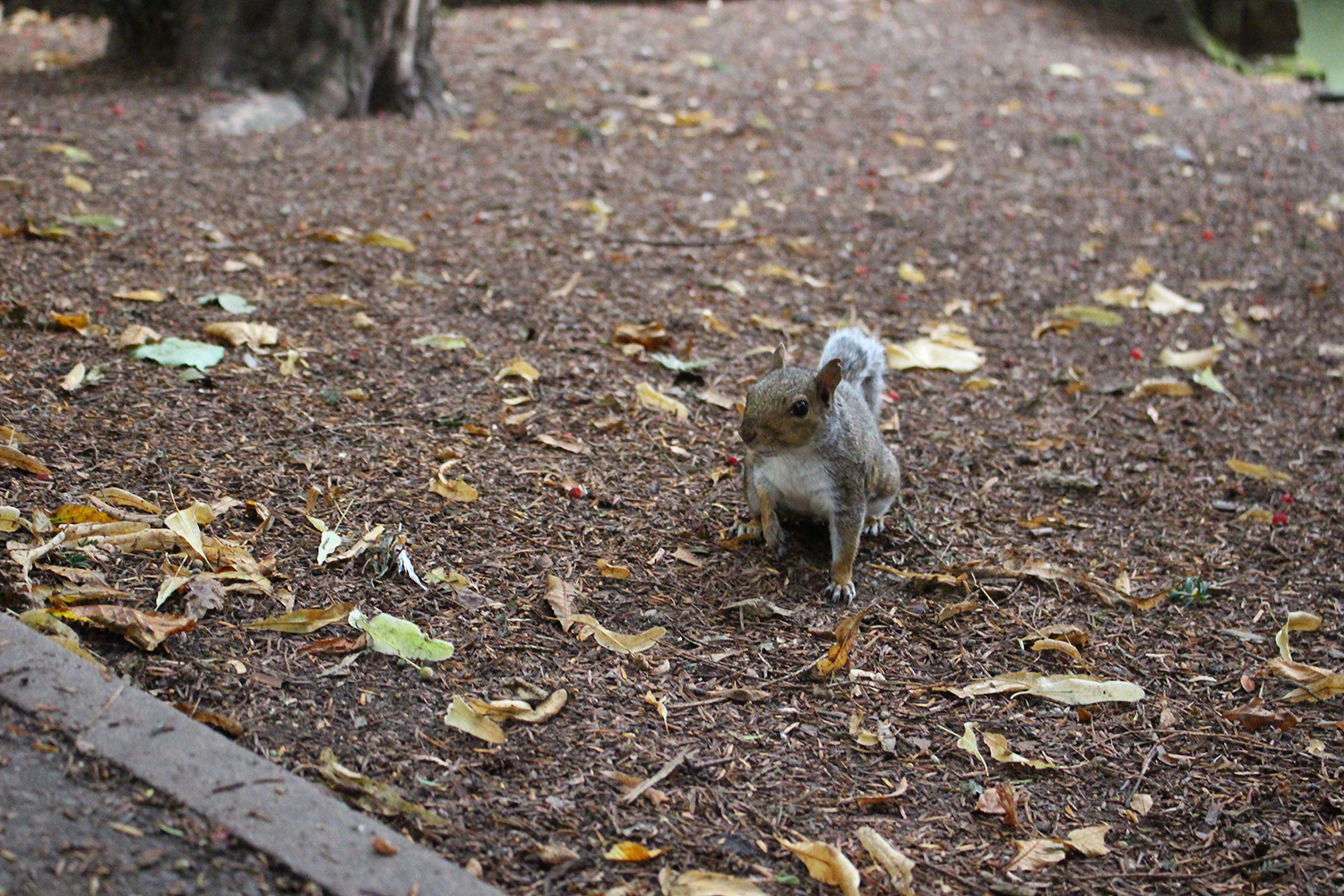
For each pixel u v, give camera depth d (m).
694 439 5.47
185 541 3.96
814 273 7.80
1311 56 14.85
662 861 3.07
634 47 12.58
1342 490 5.68
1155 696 4.07
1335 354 7.23
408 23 9.88
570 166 9.21
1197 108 11.98
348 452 4.86
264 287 6.41
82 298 5.85
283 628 3.71
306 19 9.58
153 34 10.08
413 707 3.49
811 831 3.25
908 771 3.56
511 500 4.71
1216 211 9.45
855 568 4.73
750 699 3.79
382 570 4.08
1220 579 4.87
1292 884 3.24
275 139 8.96
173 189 7.68
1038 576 4.69
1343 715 4.03
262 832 2.79
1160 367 6.98
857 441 4.48
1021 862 3.22
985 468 5.66
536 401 5.59
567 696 3.63
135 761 2.93
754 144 10.16
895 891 3.05
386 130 9.59
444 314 6.43
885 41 13.38
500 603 4.05
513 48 12.21
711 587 4.41
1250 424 6.36
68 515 3.98
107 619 3.48
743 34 13.31
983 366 6.79
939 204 9.18
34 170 7.58
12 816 2.72
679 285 7.30
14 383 4.89
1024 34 14.02
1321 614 4.65
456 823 3.08
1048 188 9.69
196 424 4.86
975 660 4.16
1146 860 3.31
